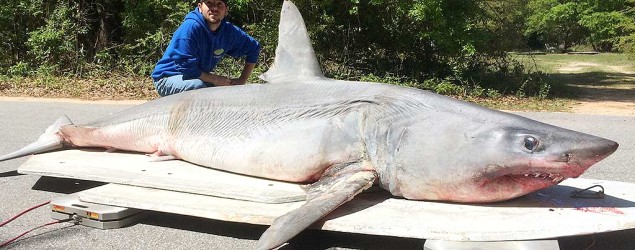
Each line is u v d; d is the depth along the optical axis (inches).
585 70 1157.7
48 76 668.7
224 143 177.9
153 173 178.4
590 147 128.4
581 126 382.6
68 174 181.6
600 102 593.3
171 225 158.2
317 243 144.6
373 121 153.9
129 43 749.9
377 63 690.8
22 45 770.2
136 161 196.9
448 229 126.5
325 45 683.4
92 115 402.0
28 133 310.7
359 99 160.2
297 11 187.5
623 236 146.0
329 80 177.5
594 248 138.2
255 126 173.3
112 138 208.8
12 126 337.1
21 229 155.3
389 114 152.7
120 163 193.6
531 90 663.8
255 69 630.5
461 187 140.9
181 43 224.4
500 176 137.8
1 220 163.3
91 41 756.0
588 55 1927.9
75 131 215.3
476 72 690.2
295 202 151.9
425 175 143.7
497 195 140.1
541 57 1763.0
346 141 156.0
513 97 629.6
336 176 155.3
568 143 130.3
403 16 657.0
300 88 174.7
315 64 184.2
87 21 742.5
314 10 642.2
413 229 128.0
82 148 222.5
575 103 581.6
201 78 229.8
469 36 633.0
